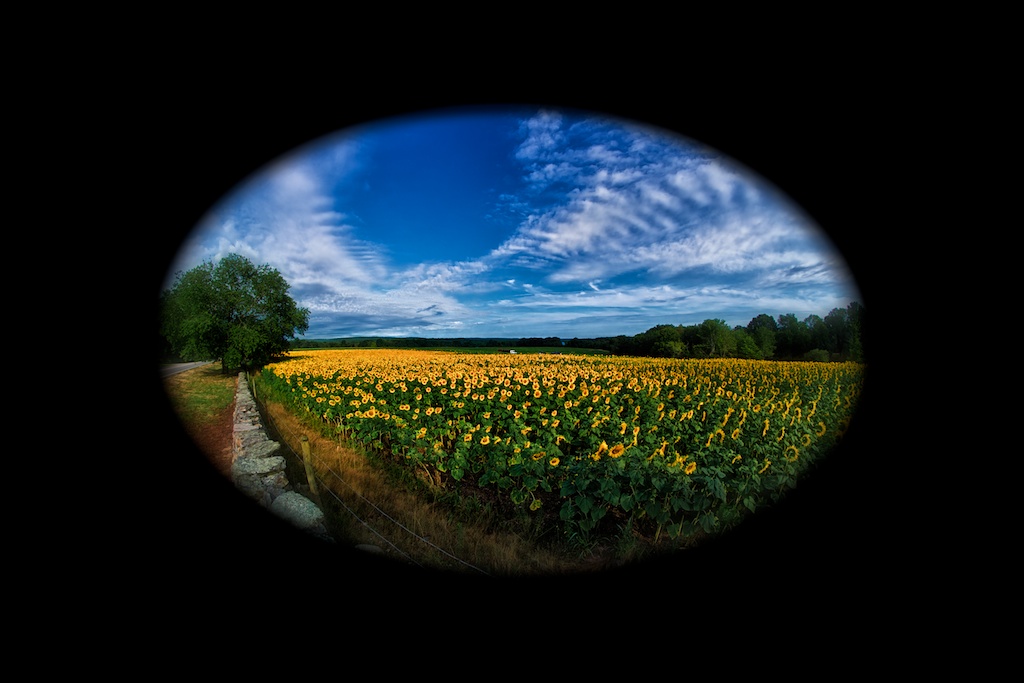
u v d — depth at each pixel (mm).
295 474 6000
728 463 4828
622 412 8781
